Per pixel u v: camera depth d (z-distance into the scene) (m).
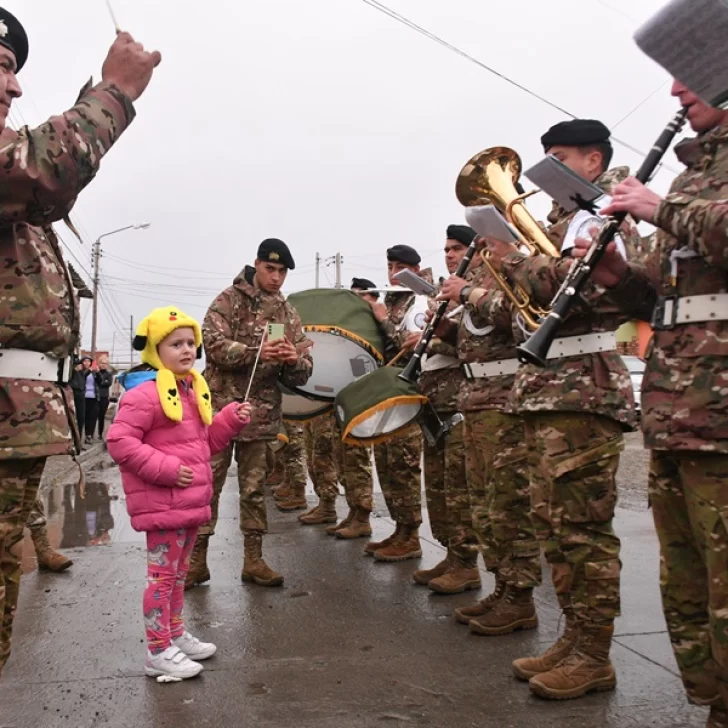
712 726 2.37
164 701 2.98
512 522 3.65
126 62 2.33
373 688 3.06
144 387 3.32
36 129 2.09
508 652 3.44
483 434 3.71
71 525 6.84
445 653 3.44
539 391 3.01
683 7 1.94
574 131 3.27
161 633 3.23
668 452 2.30
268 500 8.51
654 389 2.32
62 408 2.45
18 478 2.34
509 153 3.77
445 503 4.66
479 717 2.77
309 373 4.88
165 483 3.23
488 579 4.79
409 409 4.39
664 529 2.43
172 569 3.30
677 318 2.28
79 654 3.51
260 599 4.38
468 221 3.23
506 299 3.42
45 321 2.35
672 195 2.27
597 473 2.96
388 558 5.29
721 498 2.16
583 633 2.99
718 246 2.07
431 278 6.20
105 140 2.22
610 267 2.68
